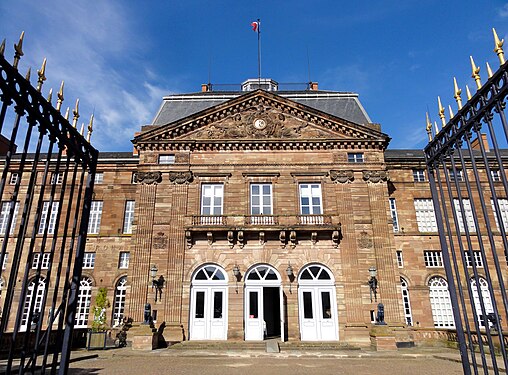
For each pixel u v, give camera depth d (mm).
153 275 24109
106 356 19156
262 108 28234
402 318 23609
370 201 25984
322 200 26156
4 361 16094
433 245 29359
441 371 14688
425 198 30766
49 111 5203
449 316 27859
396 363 17094
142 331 21719
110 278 29297
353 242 25078
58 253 29438
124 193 31531
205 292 24359
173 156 27500
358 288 24109
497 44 4664
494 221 29375
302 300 24156
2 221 30672
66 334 5680
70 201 5879
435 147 6516
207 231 24844
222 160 27109
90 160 6562
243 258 24797
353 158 27375
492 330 18391
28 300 28312
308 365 16438
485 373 5090
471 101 5207
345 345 22109
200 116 27781
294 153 27250
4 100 4324
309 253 24875
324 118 27719
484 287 27859
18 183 4570
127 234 30203
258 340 23109
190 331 23625
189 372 14500
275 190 26344
